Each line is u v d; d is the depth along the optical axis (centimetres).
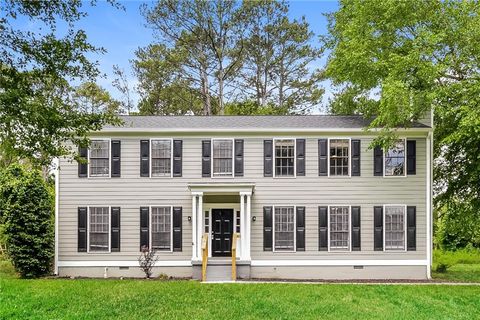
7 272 2375
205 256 2081
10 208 2169
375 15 2169
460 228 2316
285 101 3959
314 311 1490
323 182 2262
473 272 2572
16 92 1305
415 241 2238
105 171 2267
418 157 2256
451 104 1909
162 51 3934
